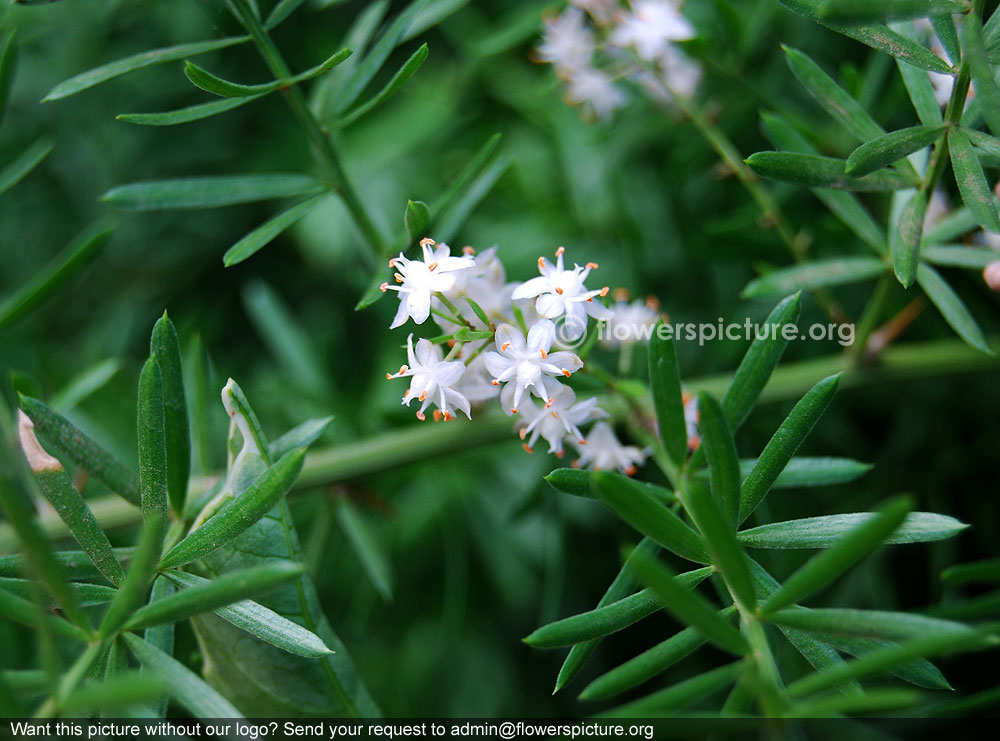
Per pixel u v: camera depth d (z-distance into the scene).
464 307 0.13
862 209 0.15
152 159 0.20
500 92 0.20
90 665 0.12
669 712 0.11
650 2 0.17
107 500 0.15
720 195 0.19
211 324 0.20
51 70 0.19
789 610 0.12
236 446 0.13
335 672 0.14
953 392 0.18
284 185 0.15
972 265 0.15
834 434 0.18
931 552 0.18
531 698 0.19
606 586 0.19
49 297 0.15
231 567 0.13
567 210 0.19
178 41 0.19
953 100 0.13
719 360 0.18
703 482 0.13
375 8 0.16
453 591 0.18
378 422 0.18
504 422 0.16
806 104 0.18
